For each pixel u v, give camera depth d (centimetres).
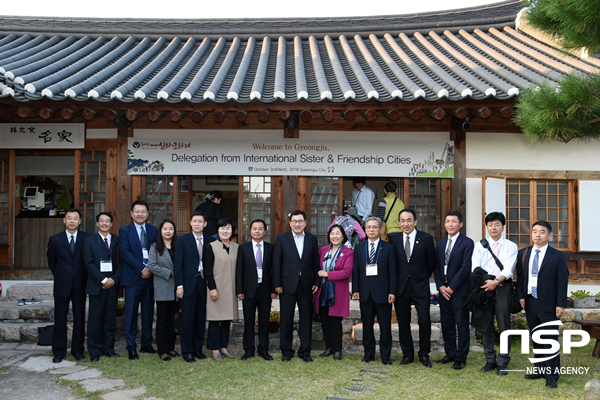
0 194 727
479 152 704
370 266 514
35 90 589
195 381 446
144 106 604
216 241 533
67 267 516
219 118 604
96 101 595
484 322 489
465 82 654
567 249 711
